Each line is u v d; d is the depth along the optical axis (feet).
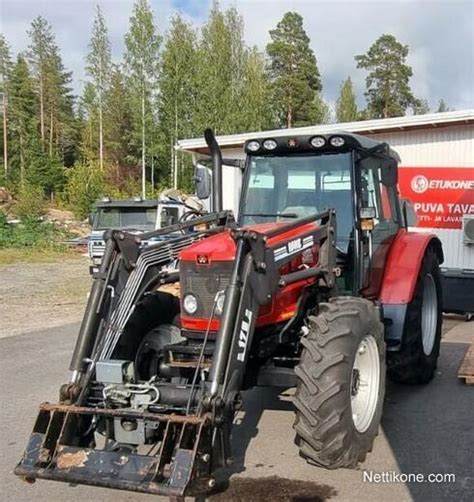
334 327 12.87
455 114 40.93
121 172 174.29
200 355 12.42
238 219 17.76
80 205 112.78
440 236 35.65
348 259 16.56
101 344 12.78
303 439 12.46
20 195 121.80
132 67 137.69
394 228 19.53
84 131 192.54
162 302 14.96
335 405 12.25
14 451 15.14
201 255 13.10
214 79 133.90
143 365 14.16
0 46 199.11
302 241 13.94
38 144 177.17
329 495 12.43
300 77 180.96
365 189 17.46
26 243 82.07
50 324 32.78
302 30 183.32
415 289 18.72
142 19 136.05
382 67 204.13
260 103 141.08
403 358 18.48
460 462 13.93
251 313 12.06
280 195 17.46
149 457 10.75
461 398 18.62
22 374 22.35
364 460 13.78
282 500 12.23
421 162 43.32
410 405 17.97
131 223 50.96
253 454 14.62
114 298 13.15
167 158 143.64
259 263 12.25
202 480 10.57
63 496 12.64
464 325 30.42
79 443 11.77
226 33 141.08
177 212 51.90
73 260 71.87
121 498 12.50
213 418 10.82
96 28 172.76
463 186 34.99
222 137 48.93
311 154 17.17
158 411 11.91
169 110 133.80
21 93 199.72
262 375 13.70
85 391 12.27
